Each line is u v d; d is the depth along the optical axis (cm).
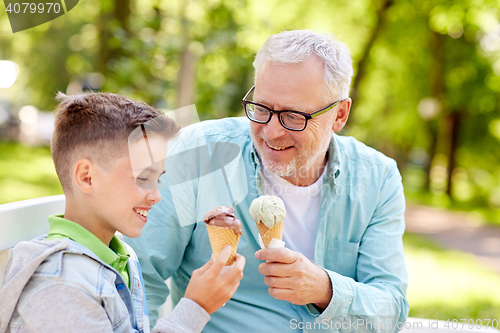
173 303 198
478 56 1316
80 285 107
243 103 176
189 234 178
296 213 187
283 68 165
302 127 168
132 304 125
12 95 1500
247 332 171
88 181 119
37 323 103
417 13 1073
